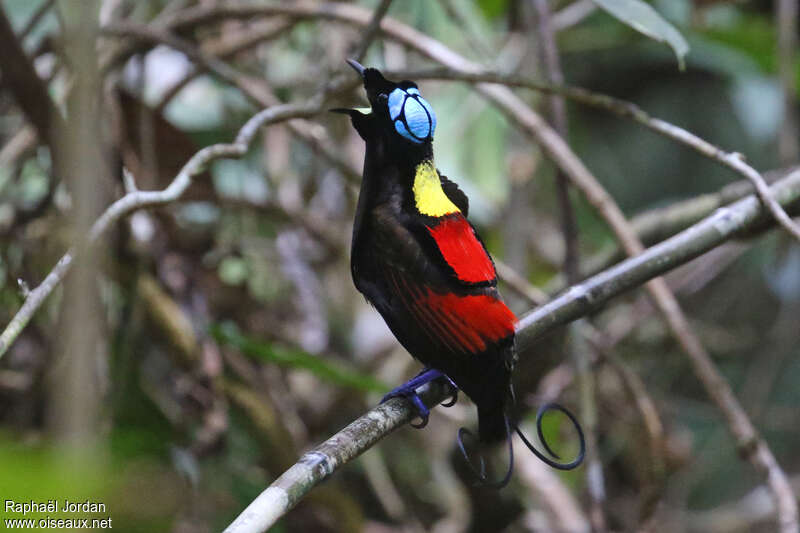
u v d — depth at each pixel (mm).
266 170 12039
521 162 11633
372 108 6219
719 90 17562
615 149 17844
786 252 10891
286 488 4656
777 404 16297
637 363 14109
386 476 12094
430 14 12344
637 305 13523
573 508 11367
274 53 12930
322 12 10172
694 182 17609
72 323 2611
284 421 10789
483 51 10336
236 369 10242
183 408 10055
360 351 12555
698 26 12875
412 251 5789
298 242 12156
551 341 9992
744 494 15461
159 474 8492
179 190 6582
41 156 10609
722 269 14898
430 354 5758
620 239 8938
